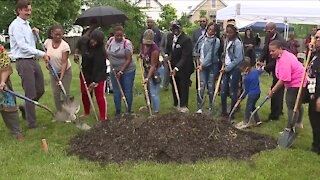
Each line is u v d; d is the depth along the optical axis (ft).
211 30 25.61
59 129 22.40
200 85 26.43
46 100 30.76
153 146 17.95
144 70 25.98
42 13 93.40
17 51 21.49
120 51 23.97
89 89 23.50
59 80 22.40
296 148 19.52
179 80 26.63
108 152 18.06
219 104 29.37
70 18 111.14
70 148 19.01
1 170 16.42
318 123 18.57
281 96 25.09
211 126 19.29
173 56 26.48
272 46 20.45
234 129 20.15
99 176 15.84
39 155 18.13
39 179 15.48
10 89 20.62
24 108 24.32
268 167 16.72
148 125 19.21
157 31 36.40
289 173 16.21
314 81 18.19
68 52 23.59
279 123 24.48
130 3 105.81
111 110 27.73
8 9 93.76
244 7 53.62
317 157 17.92
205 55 25.93
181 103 26.96
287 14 52.70
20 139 20.57
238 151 18.19
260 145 19.08
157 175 15.85
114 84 24.75
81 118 24.99
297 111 20.22
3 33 95.81
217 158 17.58
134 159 17.47
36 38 23.86
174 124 19.10
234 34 24.12
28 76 21.68
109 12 35.83
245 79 23.59
